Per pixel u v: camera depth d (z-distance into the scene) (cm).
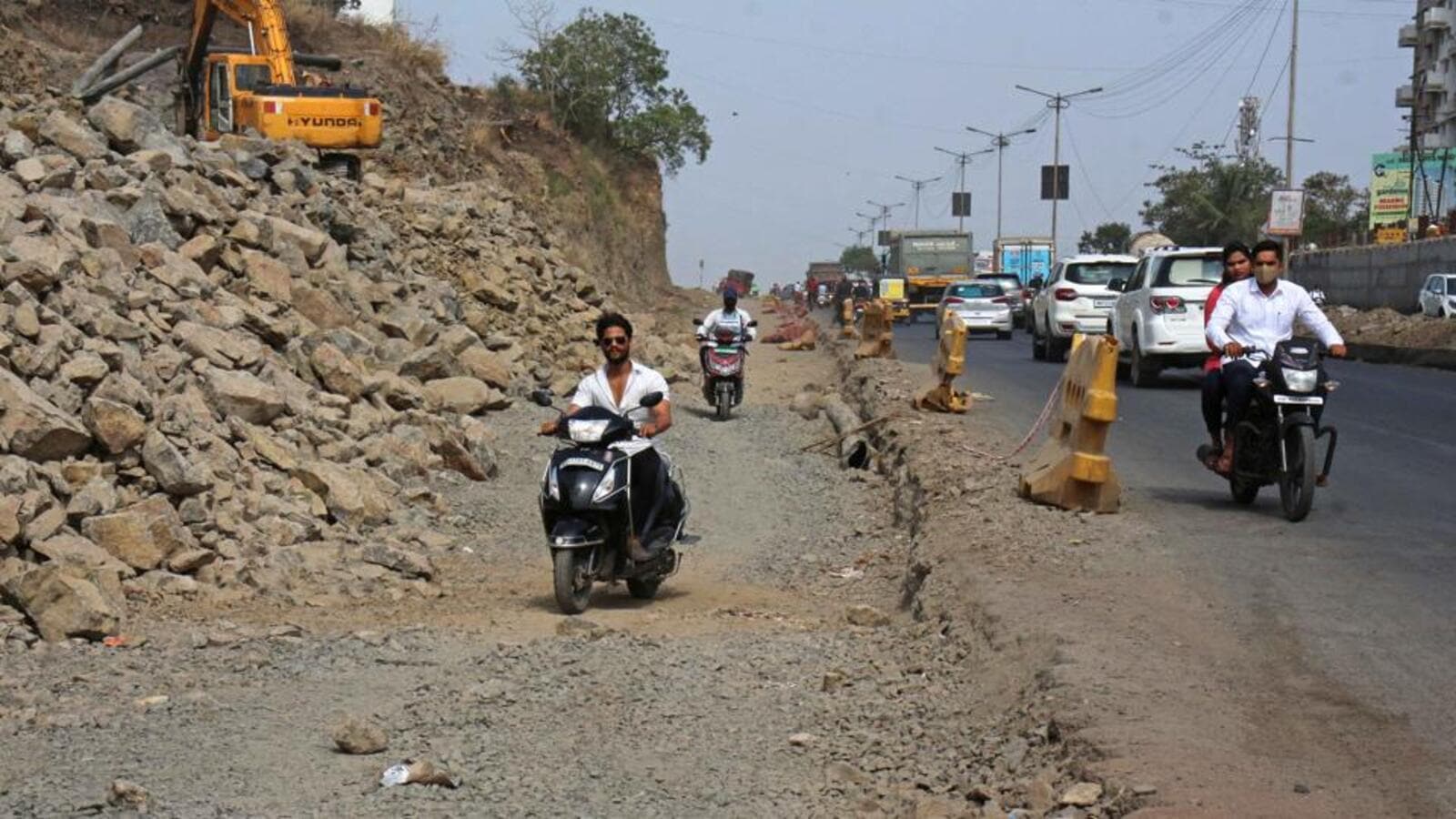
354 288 1819
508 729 719
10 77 3547
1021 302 4903
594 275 4597
